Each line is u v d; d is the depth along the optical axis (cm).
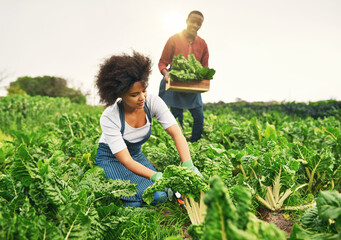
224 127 432
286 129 463
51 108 1005
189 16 410
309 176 251
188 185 169
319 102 1523
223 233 94
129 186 192
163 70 413
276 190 217
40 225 132
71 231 137
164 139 387
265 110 1318
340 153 291
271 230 98
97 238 155
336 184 256
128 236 176
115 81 183
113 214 175
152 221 196
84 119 548
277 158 208
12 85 3472
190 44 420
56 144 306
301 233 131
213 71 372
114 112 220
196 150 286
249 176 233
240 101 1964
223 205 93
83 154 264
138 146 249
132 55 187
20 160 156
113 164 239
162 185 169
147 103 231
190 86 378
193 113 439
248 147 253
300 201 231
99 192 183
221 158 178
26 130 493
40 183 157
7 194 164
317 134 435
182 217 210
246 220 101
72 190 173
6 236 124
